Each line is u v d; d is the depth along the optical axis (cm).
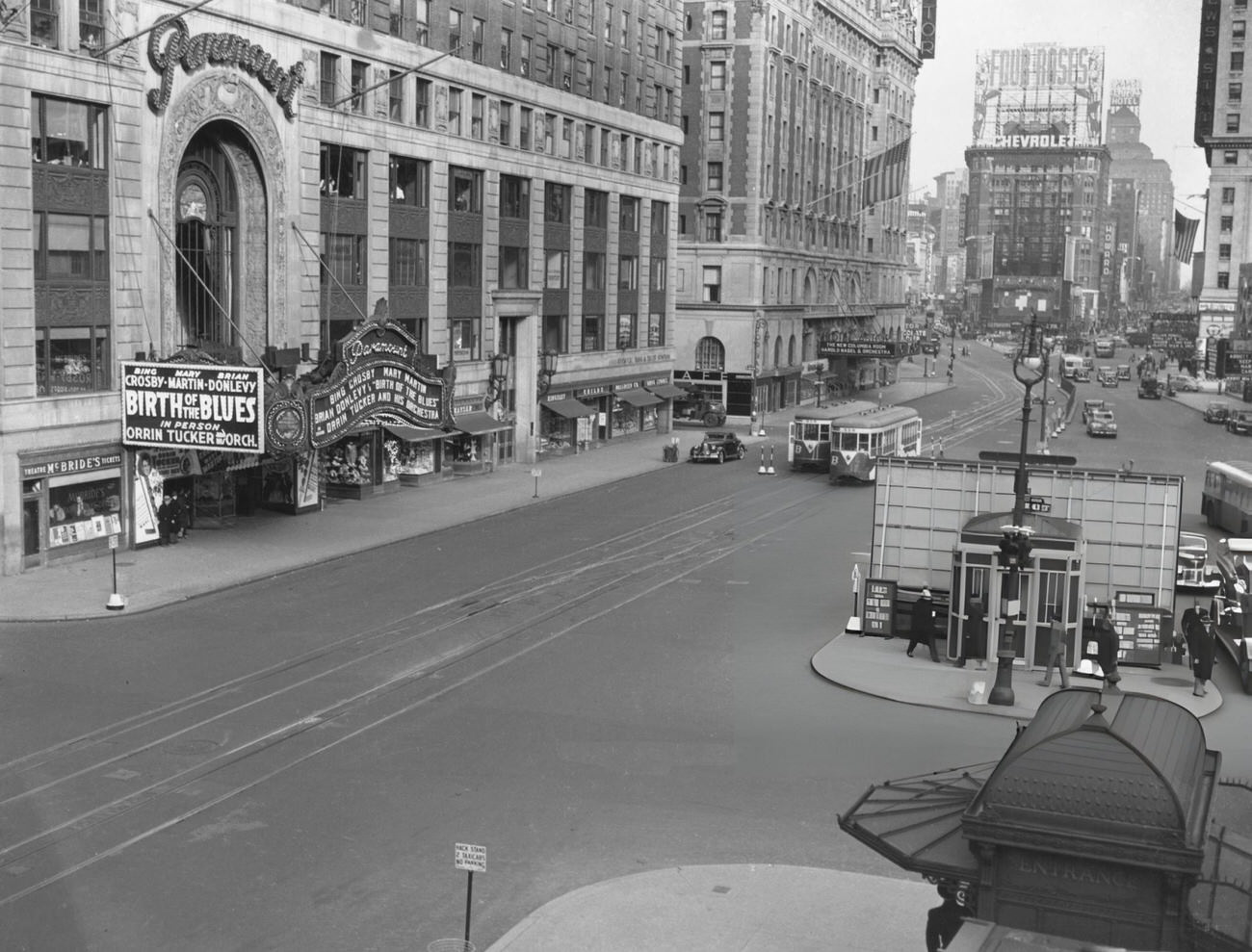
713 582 3841
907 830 1220
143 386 3916
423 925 1580
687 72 9869
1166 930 1060
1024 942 1085
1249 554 3875
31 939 1519
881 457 3356
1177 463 6931
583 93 7169
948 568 3322
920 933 1559
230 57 4388
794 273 10906
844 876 1728
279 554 4047
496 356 6281
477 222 6141
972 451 7438
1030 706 2605
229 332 4681
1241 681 2828
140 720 2381
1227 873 1131
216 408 3859
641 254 8112
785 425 9531
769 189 10119
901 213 14900
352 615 3281
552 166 6819
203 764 2147
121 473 4016
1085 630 3053
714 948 1512
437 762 2183
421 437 5441
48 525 3759
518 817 1942
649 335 8331
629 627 3238
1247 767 2188
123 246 4003
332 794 2022
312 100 4869
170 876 1708
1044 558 2917
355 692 2595
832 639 3152
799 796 2047
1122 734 1140
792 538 4669
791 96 10588
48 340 3759
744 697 2623
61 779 2064
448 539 4488
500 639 3070
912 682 2750
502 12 6222
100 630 3078
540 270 6800
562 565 4050
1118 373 13875
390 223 5438
